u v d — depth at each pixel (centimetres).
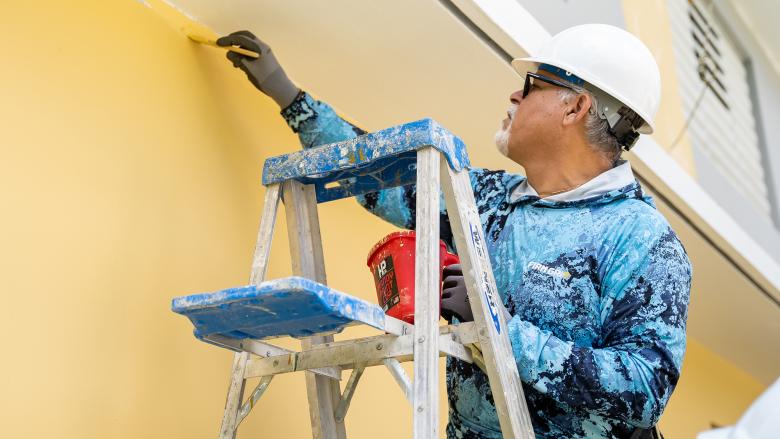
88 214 199
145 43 228
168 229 219
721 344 506
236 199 244
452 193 177
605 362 173
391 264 185
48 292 186
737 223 454
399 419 290
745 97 542
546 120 208
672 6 483
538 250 193
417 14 256
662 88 413
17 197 186
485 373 186
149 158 219
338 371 189
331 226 285
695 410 477
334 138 228
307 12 248
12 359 176
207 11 244
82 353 190
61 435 182
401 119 306
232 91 254
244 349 176
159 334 209
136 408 199
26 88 194
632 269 185
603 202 196
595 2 372
